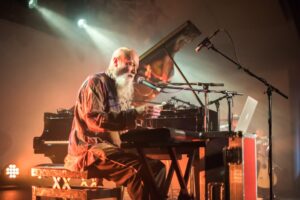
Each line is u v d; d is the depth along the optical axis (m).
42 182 7.38
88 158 3.38
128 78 3.68
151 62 5.02
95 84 3.46
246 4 8.48
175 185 4.47
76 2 8.38
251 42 8.65
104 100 3.47
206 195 3.99
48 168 3.62
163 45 4.99
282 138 8.60
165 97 8.56
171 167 3.08
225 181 3.96
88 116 3.30
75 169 3.46
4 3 7.33
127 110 3.21
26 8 7.70
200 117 4.21
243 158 3.99
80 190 3.41
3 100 7.40
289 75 8.59
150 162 3.18
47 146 4.98
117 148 3.36
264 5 8.40
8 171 7.32
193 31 5.13
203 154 4.03
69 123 4.97
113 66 3.67
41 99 8.09
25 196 6.28
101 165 3.34
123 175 3.28
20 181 7.48
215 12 8.62
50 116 5.11
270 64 8.66
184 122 4.25
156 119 4.34
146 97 4.90
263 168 7.59
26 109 7.80
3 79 7.40
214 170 4.00
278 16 8.36
